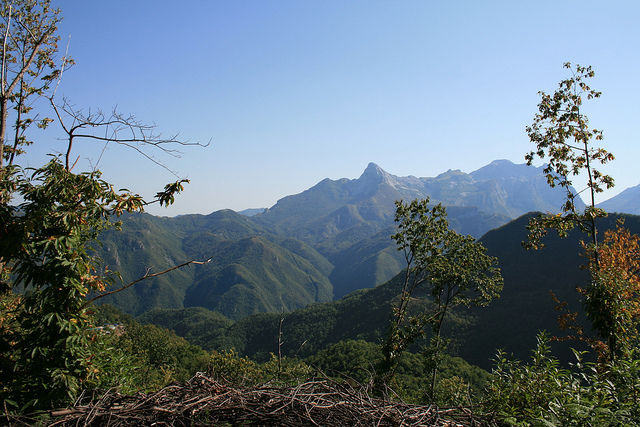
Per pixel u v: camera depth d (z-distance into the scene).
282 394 3.38
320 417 3.16
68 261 4.43
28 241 4.62
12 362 4.63
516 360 5.11
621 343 7.07
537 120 12.18
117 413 2.99
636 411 3.57
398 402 3.60
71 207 4.72
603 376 4.62
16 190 5.00
